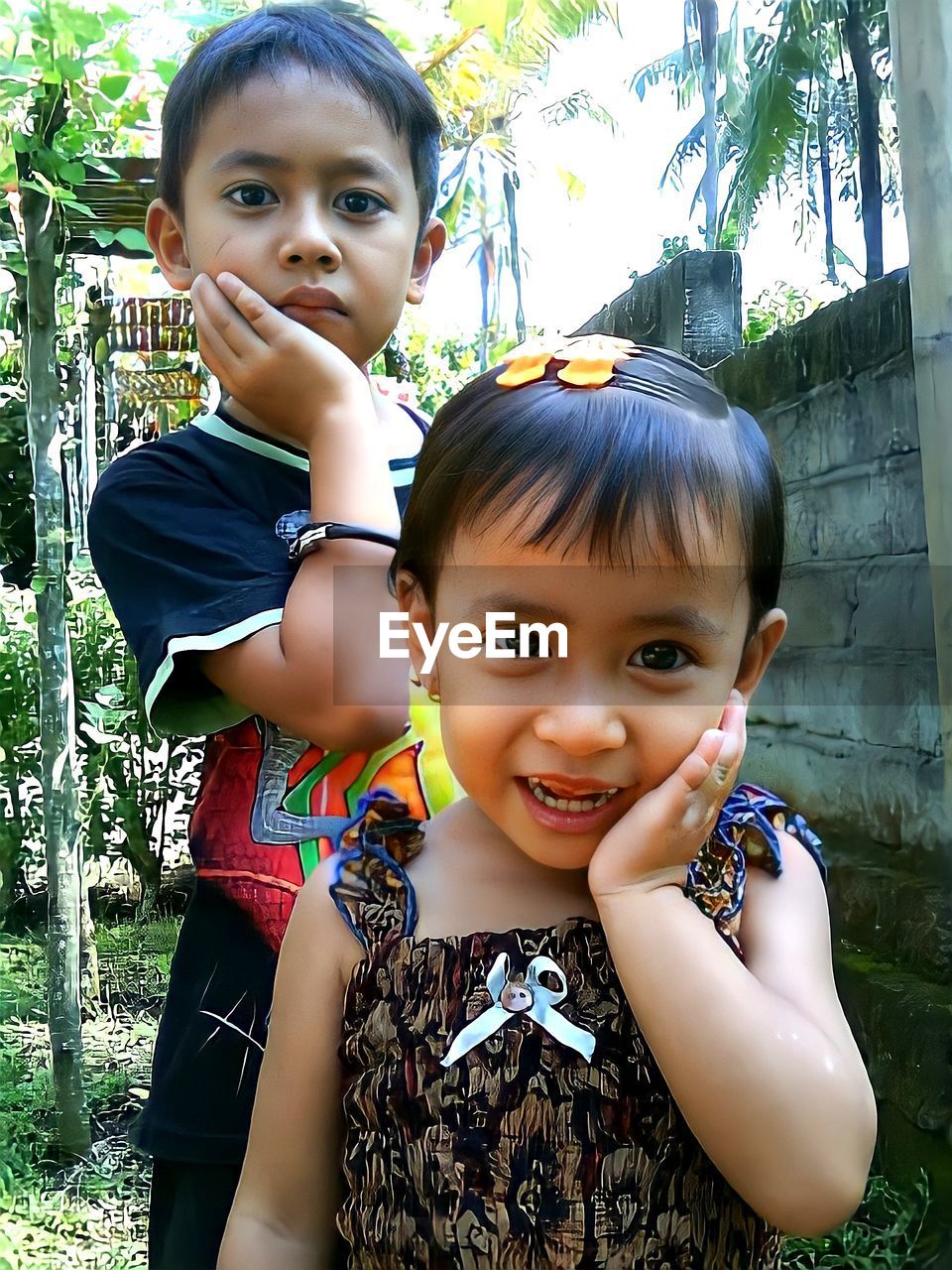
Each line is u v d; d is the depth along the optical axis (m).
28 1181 2.16
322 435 1.11
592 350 0.91
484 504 0.82
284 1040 0.93
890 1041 1.98
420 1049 0.84
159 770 3.05
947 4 1.51
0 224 2.50
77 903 2.46
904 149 1.57
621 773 0.82
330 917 0.92
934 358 1.57
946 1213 1.79
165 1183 1.12
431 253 1.38
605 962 0.86
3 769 2.89
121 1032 2.73
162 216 1.31
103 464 3.33
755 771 2.91
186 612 1.06
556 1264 0.79
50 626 2.49
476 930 0.89
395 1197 0.83
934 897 2.01
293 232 1.14
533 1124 0.81
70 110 2.38
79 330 3.15
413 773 1.09
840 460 2.38
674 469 0.81
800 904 0.91
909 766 2.15
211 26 2.26
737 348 2.96
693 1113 0.77
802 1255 1.85
